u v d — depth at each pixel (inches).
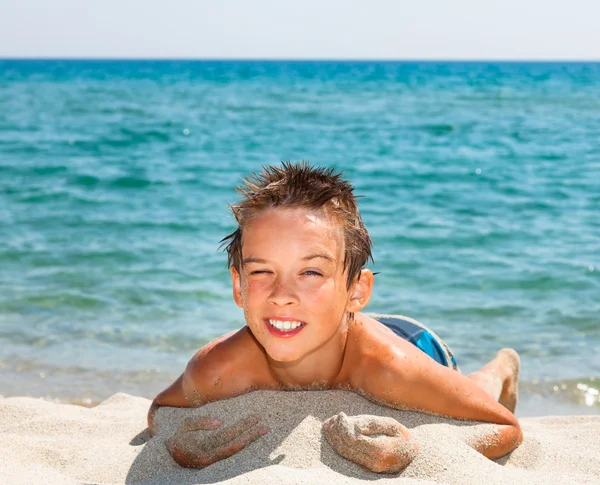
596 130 976.3
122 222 390.3
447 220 410.3
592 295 266.8
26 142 811.4
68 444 114.0
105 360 202.2
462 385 108.5
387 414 105.8
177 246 337.7
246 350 110.3
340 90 1968.5
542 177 583.8
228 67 5014.8
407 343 110.5
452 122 1084.5
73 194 481.1
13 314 240.1
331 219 95.5
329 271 94.7
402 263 313.0
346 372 108.3
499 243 351.9
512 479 92.8
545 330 229.6
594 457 110.3
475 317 243.3
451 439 100.4
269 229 93.0
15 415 135.6
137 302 254.8
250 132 938.1
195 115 1184.2
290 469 88.2
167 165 642.2
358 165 659.4
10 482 88.4
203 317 240.5
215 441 99.8
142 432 124.9
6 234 359.3
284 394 107.7
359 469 93.8
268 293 93.0
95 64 6013.8
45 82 2357.3
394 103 1480.1
